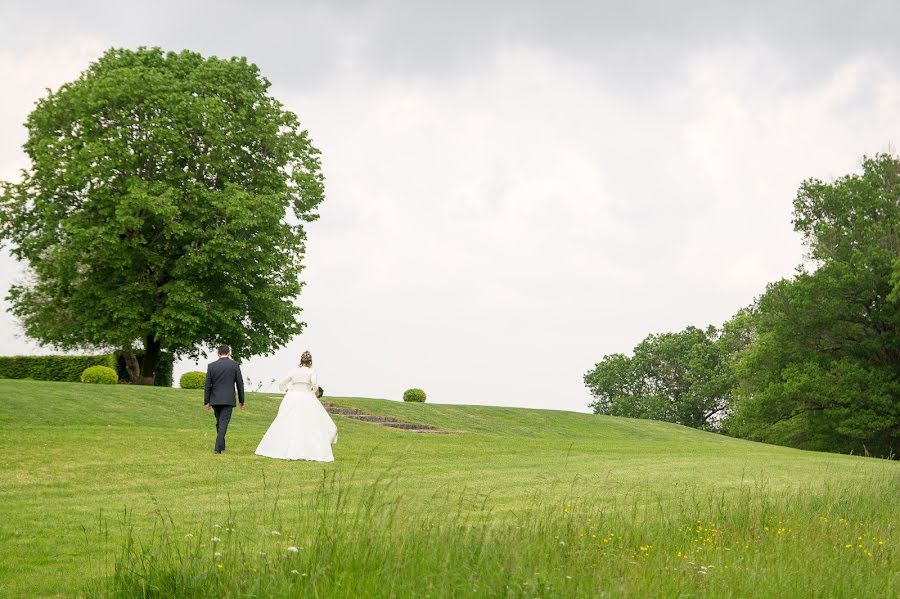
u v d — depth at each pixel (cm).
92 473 1260
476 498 1080
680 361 7112
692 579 661
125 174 3089
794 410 4531
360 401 3309
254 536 754
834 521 980
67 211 3136
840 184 4712
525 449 2138
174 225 2989
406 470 1444
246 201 3070
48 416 2050
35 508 962
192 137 3212
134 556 666
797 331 4441
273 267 3344
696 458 2069
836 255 4575
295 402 1527
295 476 1271
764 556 774
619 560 702
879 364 4378
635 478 1473
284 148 3428
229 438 1844
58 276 3112
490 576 595
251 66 3497
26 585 635
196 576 584
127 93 3033
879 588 703
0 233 3231
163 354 3656
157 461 1405
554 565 655
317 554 613
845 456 2855
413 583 563
